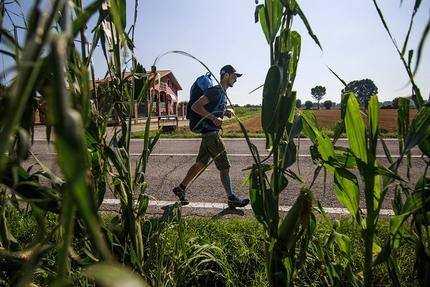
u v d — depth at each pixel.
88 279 1.21
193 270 1.56
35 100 0.64
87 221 0.30
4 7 0.83
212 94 3.12
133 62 1.15
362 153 0.97
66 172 0.28
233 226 2.35
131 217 1.17
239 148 7.77
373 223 0.97
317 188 4.02
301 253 1.06
